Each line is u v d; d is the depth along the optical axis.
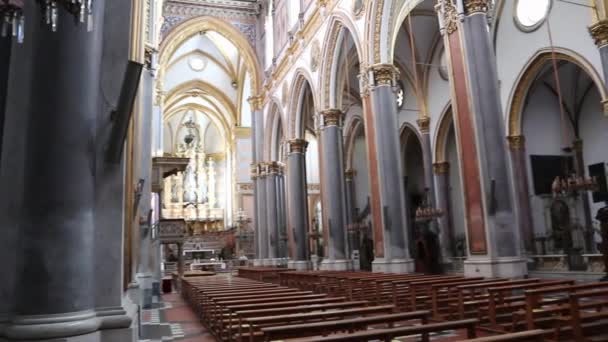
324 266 18.95
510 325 6.50
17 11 3.72
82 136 4.10
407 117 24.14
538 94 18.98
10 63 4.55
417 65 22.44
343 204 19.11
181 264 19.45
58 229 3.86
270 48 28.45
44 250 3.79
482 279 9.09
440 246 20.70
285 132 25.09
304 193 24.06
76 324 3.80
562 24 15.52
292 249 23.77
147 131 13.54
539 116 18.84
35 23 4.16
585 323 5.78
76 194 3.98
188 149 43.12
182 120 43.62
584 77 18.50
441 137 21.97
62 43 4.08
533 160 18.30
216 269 30.47
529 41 16.83
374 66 15.40
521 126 17.97
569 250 15.29
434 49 21.81
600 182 17.94
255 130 29.77
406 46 21.95
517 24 17.34
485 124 10.55
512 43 17.62
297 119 24.17
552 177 18.48
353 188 30.33
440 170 21.95
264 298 7.40
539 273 15.41
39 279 3.76
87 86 4.20
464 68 10.91
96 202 4.73
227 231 37.12
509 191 10.27
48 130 3.94
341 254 18.67
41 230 3.82
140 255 12.92
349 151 30.70
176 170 17.66
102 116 4.88
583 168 18.80
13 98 4.50
